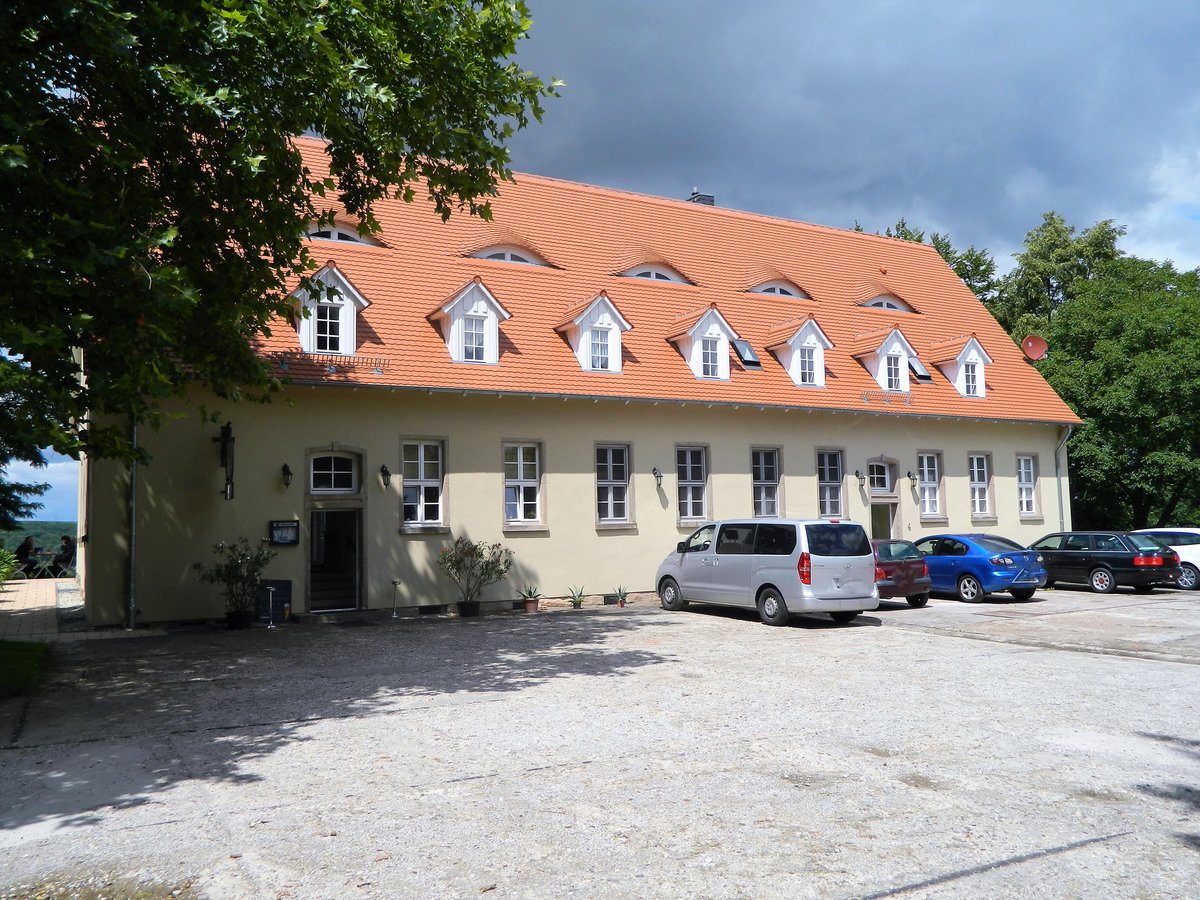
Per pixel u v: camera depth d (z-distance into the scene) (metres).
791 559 15.59
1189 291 34.41
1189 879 4.89
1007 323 43.62
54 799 6.36
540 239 23.66
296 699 9.69
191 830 5.70
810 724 8.39
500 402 19.64
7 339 7.01
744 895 4.71
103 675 11.23
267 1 8.60
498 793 6.39
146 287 8.00
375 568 17.92
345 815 5.95
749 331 24.47
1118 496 33.09
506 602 19.31
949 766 7.00
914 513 25.48
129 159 8.93
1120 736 7.92
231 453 16.27
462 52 10.58
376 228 12.08
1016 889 4.77
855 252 30.56
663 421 21.77
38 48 8.03
